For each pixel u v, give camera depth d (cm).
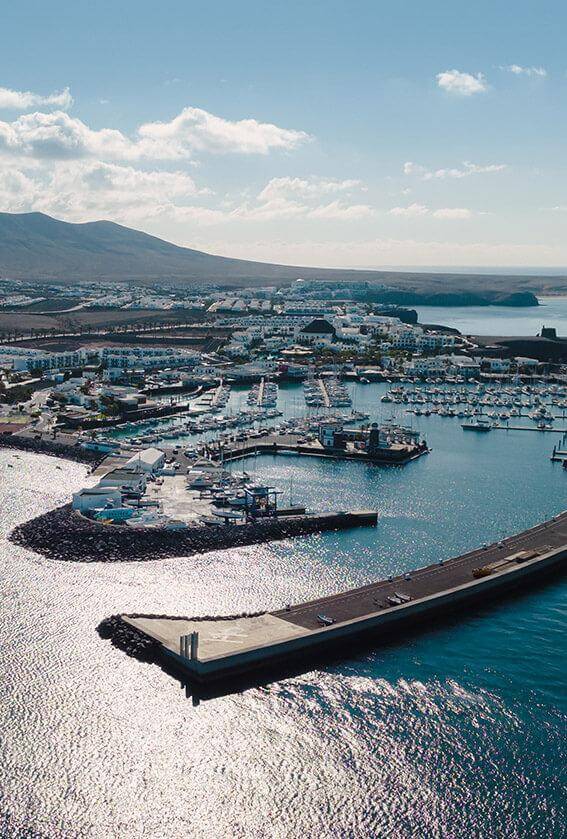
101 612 19188
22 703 15388
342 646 18112
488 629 19225
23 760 13812
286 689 16238
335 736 14712
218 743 14438
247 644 17125
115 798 13025
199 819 12638
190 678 16350
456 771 13825
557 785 13525
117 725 14825
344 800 13125
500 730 14950
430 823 12688
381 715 15388
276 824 12594
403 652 17938
